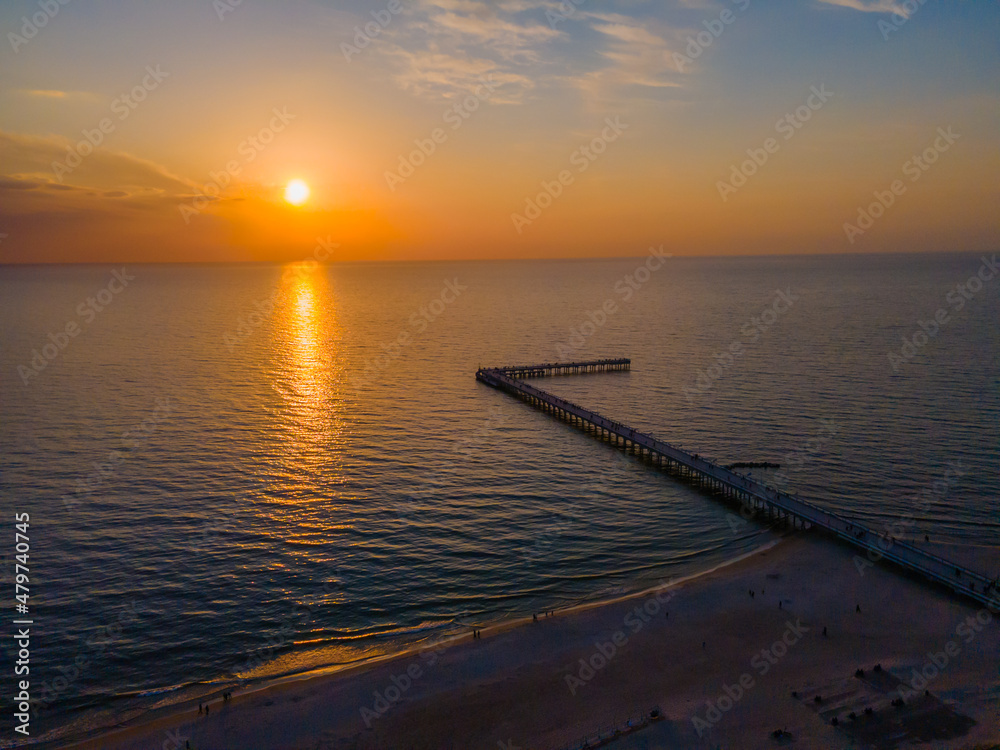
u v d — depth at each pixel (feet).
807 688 136.87
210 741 124.88
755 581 183.32
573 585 185.26
